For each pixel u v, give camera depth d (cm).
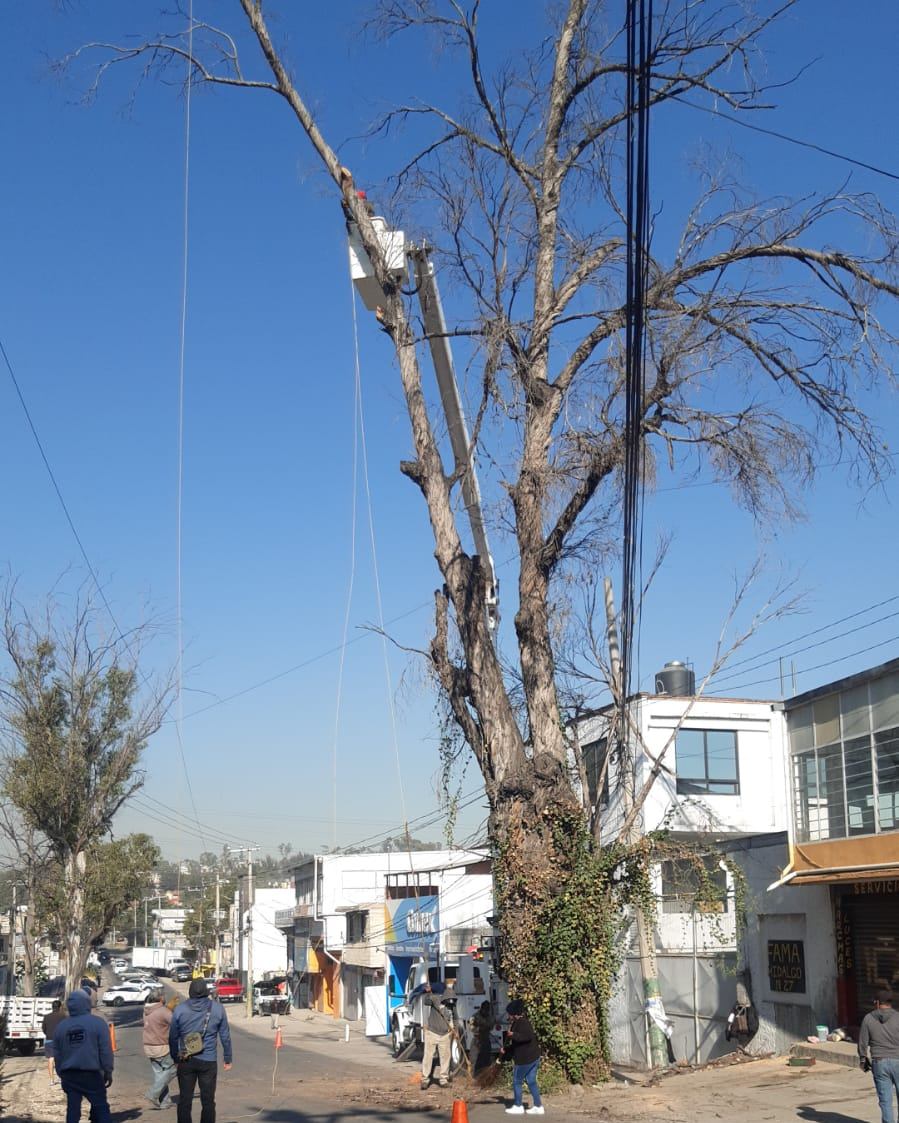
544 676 1889
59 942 4016
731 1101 1577
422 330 1953
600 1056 1766
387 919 4966
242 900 9825
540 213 1930
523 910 1798
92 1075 1227
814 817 2259
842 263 1717
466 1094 1828
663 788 3056
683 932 2800
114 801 4059
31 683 3950
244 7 1864
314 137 1897
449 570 1920
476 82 1888
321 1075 2489
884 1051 1228
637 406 1207
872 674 2084
